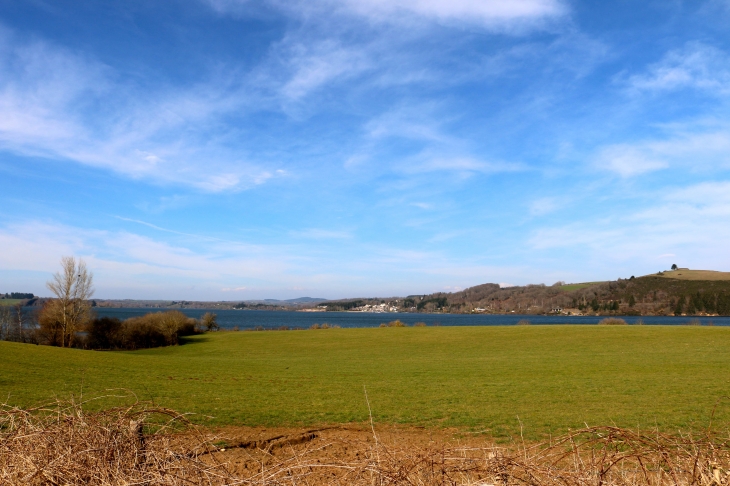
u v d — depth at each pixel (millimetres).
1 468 3326
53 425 3617
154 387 19141
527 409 14977
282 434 11523
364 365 31094
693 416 12977
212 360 34562
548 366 27156
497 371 25766
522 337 48469
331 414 14445
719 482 3197
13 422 3658
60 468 3205
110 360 30000
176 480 3160
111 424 3582
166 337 58094
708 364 25453
